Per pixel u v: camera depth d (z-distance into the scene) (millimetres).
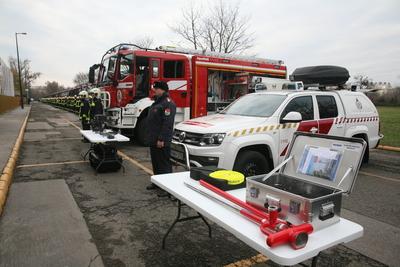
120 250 3463
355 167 2160
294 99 6055
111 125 10078
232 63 11648
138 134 10344
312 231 1848
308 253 1714
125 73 9930
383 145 11609
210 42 23922
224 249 3535
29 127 16828
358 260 3363
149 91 10219
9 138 11016
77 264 3162
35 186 5719
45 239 3672
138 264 3193
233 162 5070
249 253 3453
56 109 44562
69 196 5203
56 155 8758
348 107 6953
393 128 17516
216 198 2447
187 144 5312
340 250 3574
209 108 11461
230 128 5152
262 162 5445
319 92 6531
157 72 10258
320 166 2375
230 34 23828
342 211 4844
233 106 6656
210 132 5066
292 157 2611
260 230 1934
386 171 7621
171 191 2746
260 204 2205
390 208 5000
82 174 6641
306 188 2336
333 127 6535
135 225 4125
